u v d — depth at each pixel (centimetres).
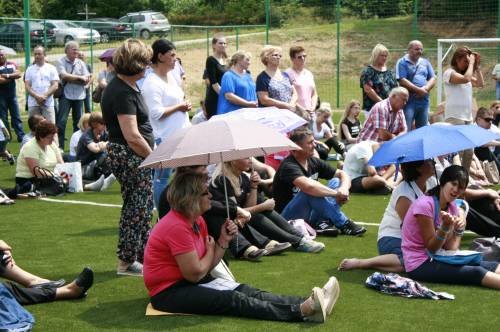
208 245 602
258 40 3575
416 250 677
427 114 1428
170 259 593
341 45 3284
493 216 800
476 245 741
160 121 868
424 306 614
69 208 1062
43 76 1639
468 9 3092
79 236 889
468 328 563
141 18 4075
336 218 868
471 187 884
